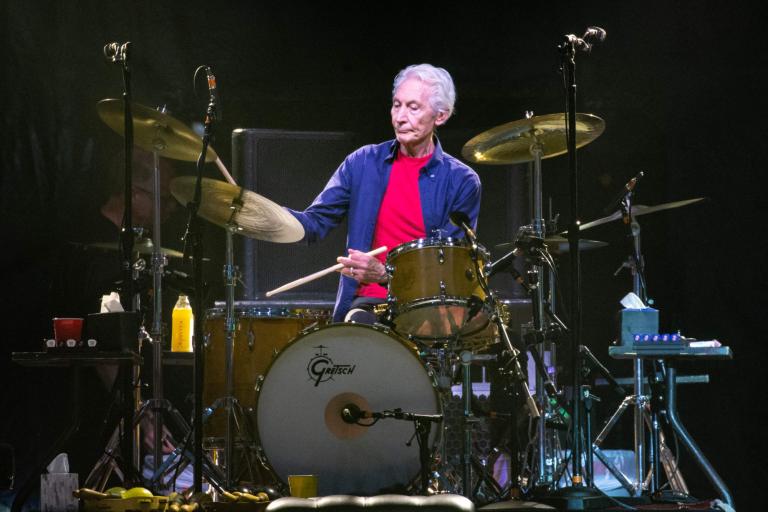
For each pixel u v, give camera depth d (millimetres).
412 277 14203
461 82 25141
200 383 14203
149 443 20047
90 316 14875
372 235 17516
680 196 25266
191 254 14656
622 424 22859
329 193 17906
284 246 22609
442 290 14070
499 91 25234
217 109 15133
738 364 24344
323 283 22703
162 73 24406
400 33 25109
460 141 24234
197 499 13297
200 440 14109
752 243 24609
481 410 17516
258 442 14523
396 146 17766
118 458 16484
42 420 21375
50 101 23391
